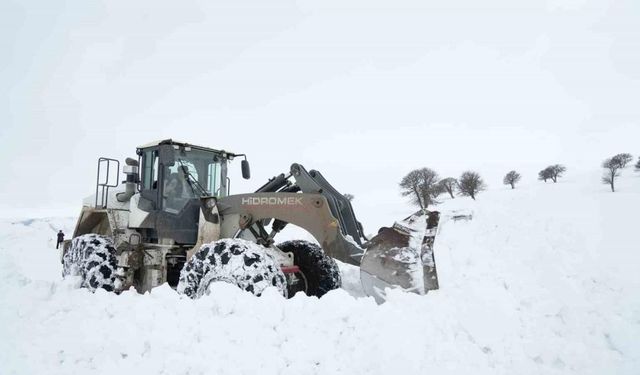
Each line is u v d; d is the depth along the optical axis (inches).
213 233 211.3
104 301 162.6
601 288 148.9
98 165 255.9
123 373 122.3
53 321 150.1
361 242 208.7
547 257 152.0
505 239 163.6
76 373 123.9
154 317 145.9
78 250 245.4
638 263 269.0
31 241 791.7
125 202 260.1
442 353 123.1
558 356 124.6
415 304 141.9
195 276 177.0
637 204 1077.8
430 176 2178.9
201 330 138.2
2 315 150.6
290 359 126.8
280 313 143.6
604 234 525.3
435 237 163.6
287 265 224.2
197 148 246.5
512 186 2684.5
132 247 226.7
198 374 121.3
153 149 241.4
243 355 127.4
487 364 123.0
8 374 122.7
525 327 133.7
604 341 131.4
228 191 267.4
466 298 140.2
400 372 115.4
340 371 121.1
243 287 163.5
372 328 130.3
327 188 217.6
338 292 147.0
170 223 223.6
